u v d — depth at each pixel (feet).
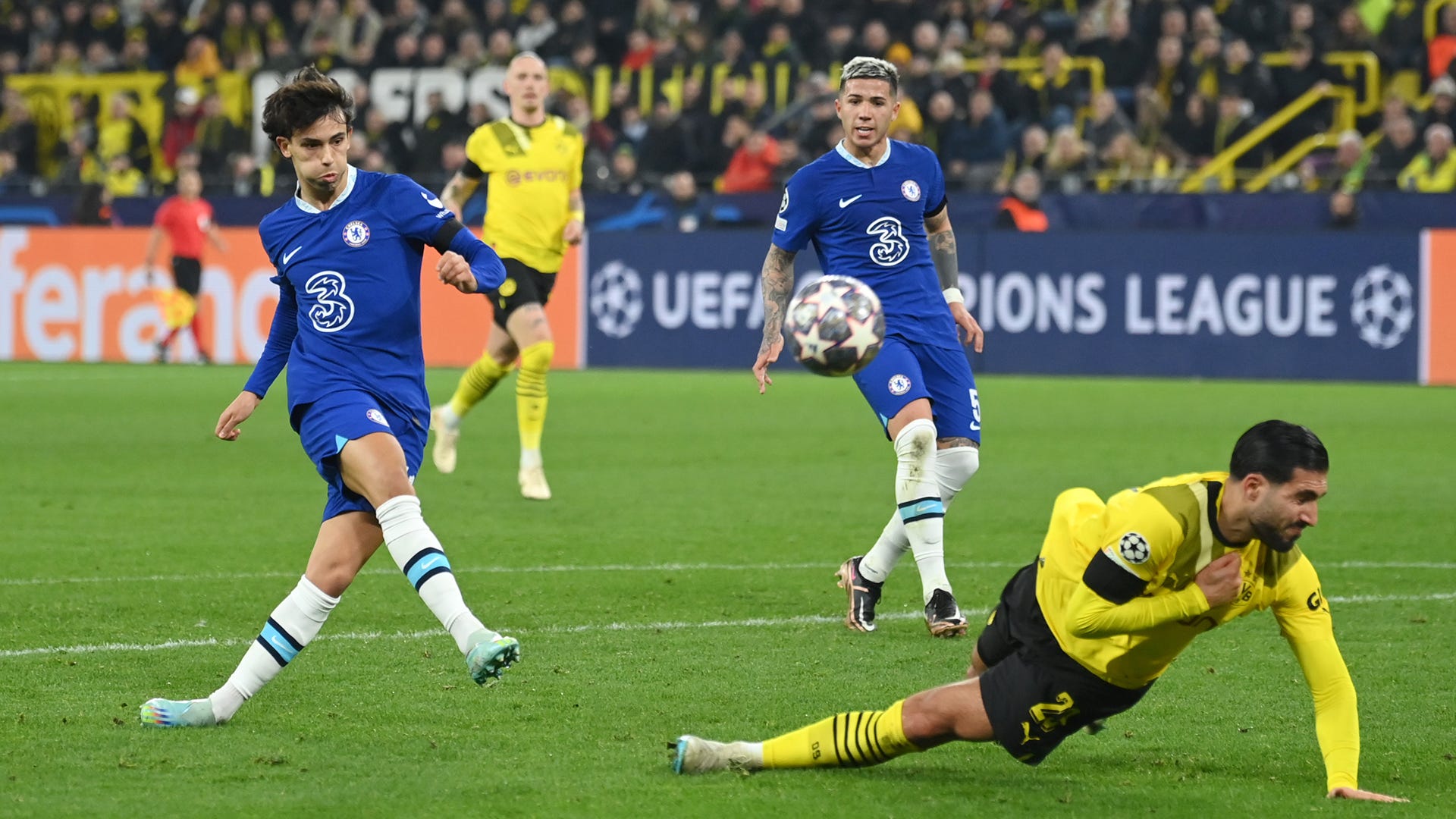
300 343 57.16
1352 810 46.98
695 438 151.33
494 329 121.39
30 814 45.88
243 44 283.18
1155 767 51.93
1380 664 66.95
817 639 71.56
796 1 253.85
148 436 150.41
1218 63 229.04
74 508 108.68
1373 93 231.09
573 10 265.95
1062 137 216.33
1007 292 209.97
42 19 297.94
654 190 225.76
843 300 56.39
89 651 67.56
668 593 81.76
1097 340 206.39
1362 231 196.24
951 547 96.02
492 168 121.90
